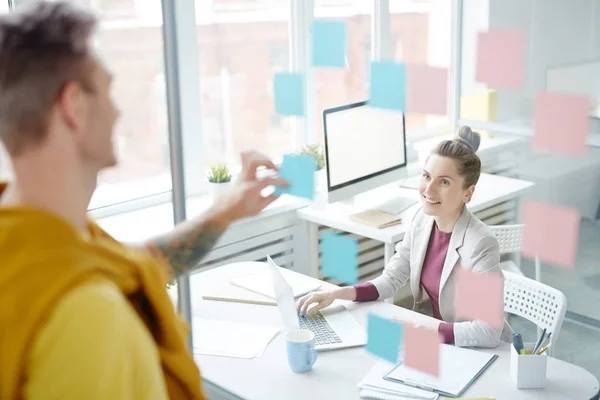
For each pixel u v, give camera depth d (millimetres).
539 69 2633
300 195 1239
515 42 1091
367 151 2283
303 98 1280
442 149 1758
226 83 2561
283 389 1557
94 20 738
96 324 646
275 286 1826
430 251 1908
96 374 640
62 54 696
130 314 692
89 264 678
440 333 1714
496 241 1778
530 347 1693
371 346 1328
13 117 691
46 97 691
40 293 643
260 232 2588
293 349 1611
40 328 638
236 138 2600
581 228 2830
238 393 1549
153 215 2633
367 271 2797
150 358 707
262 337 1803
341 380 1583
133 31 2545
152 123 2676
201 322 1902
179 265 1079
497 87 1117
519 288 1902
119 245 855
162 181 2748
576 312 2895
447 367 1589
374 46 2498
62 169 717
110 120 758
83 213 756
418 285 1937
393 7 2506
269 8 2523
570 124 1086
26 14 705
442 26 2646
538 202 1146
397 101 1205
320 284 2109
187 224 1101
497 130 2803
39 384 642
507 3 2590
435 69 1142
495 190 2727
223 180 2521
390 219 2488
